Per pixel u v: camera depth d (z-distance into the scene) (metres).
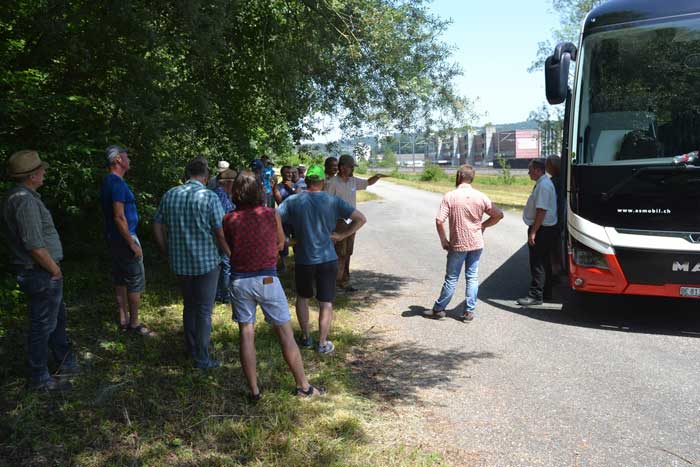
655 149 6.70
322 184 6.07
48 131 7.62
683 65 6.75
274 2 9.59
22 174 4.51
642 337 6.76
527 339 6.72
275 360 5.70
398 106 9.45
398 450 4.05
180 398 4.76
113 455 3.87
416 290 9.42
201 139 11.35
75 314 7.03
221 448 4.01
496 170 108.12
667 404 4.89
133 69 8.13
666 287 6.61
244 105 11.39
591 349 6.34
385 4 9.07
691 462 3.95
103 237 9.54
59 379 4.95
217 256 5.50
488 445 4.18
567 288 9.34
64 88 8.55
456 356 6.15
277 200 11.33
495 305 8.36
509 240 15.28
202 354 5.46
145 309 7.38
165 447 3.99
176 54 9.38
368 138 9.80
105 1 7.41
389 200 35.09
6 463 3.71
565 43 6.91
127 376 5.17
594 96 7.04
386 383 5.39
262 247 4.71
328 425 4.38
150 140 8.64
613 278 6.80
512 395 5.10
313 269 5.99
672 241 6.52
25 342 5.88
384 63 9.17
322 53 9.12
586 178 6.89
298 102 9.84
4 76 7.32
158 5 7.88
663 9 6.93
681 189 6.46
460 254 7.39
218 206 5.37
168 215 5.38
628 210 6.70
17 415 4.30
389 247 14.60
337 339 6.57
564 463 3.93
